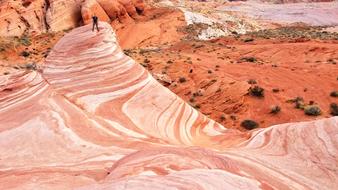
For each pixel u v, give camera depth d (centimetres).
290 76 3120
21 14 5522
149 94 1309
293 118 2242
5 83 1177
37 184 646
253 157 731
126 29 6325
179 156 635
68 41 1547
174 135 1086
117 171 594
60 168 721
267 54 4275
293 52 4241
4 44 4338
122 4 6775
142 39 5959
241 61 3850
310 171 668
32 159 774
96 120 1022
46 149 820
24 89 1158
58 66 1360
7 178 681
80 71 1324
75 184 639
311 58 3944
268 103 2480
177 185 492
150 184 494
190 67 3422
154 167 582
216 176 537
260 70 3372
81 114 1028
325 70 3288
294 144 781
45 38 5244
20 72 1266
